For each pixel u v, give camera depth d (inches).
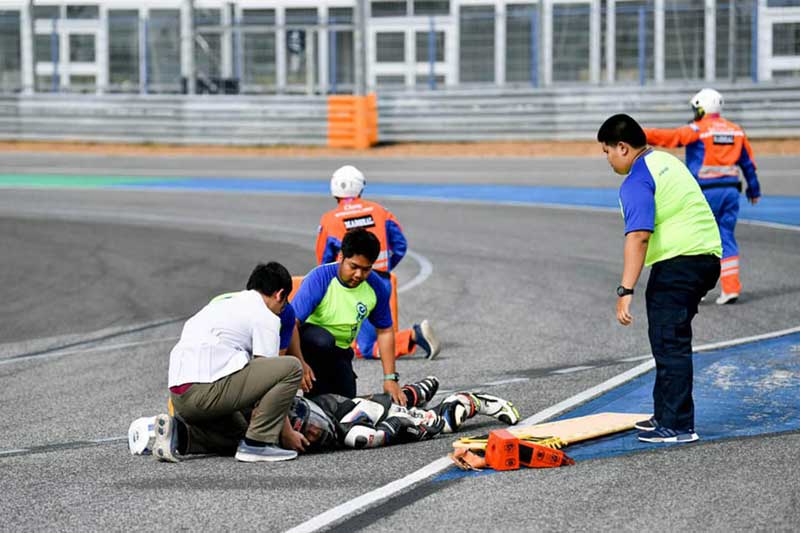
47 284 1910.7
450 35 4488.2
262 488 765.3
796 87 3905.0
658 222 847.1
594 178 3403.1
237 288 1828.2
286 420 851.4
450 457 820.6
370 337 1309.1
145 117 4443.9
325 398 893.2
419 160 4005.9
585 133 4158.5
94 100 4468.5
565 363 1227.2
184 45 4515.3
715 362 1172.5
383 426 877.8
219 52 4795.8
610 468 786.8
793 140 3924.7
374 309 941.8
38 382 1211.9
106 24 4699.8
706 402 994.1
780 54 4074.8
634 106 4089.6
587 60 4313.5
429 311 1598.2
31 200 3132.4
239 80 4655.5
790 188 2994.6
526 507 701.9
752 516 671.8
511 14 4379.9
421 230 2444.6
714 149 1555.1
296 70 4675.2
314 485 769.6
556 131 4188.0
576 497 719.7
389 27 4552.2
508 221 2551.7
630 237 837.8
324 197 3110.2
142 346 1411.2
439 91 4284.0
